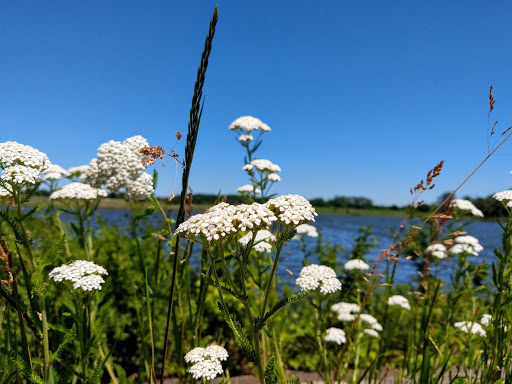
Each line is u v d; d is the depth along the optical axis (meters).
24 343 0.32
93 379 0.33
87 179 0.68
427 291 0.55
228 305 0.93
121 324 0.75
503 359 0.43
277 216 0.32
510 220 0.46
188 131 0.32
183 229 0.30
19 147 0.38
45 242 0.71
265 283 0.65
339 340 0.65
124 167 0.61
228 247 0.31
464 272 0.74
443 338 0.58
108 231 1.02
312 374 0.79
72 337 0.31
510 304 0.44
